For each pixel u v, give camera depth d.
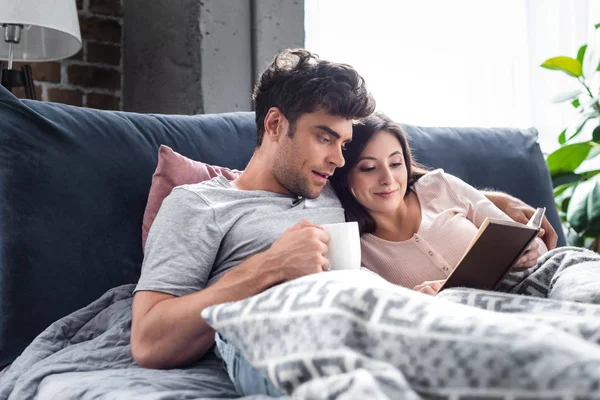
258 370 0.93
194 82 2.60
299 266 1.18
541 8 2.83
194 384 1.13
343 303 0.86
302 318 0.87
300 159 1.44
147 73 2.84
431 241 1.61
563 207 2.58
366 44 2.77
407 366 0.79
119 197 1.59
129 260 1.57
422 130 2.04
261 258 1.21
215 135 1.77
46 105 1.60
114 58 2.97
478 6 2.87
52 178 1.52
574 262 1.32
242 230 1.40
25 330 1.44
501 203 1.76
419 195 1.69
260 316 0.92
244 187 1.53
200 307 1.17
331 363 0.79
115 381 1.13
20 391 1.24
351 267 1.25
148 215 1.56
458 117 2.85
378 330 0.82
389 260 1.60
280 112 1.46
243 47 2.69
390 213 1.64
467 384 0.75
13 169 1.49
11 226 1.47
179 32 2.67
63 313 1.48
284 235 1.23
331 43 2.76
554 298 1.24
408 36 2.81
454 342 0.77
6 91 1.54
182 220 1.35
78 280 1.51
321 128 1.42
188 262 1.30
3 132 1.50
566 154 2.51
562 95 2.57
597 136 2.49
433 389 0.77
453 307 0.83
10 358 1.43
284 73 1.46
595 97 2.61
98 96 2.93
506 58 2.88
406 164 1.66
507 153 2.11
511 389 0.71
